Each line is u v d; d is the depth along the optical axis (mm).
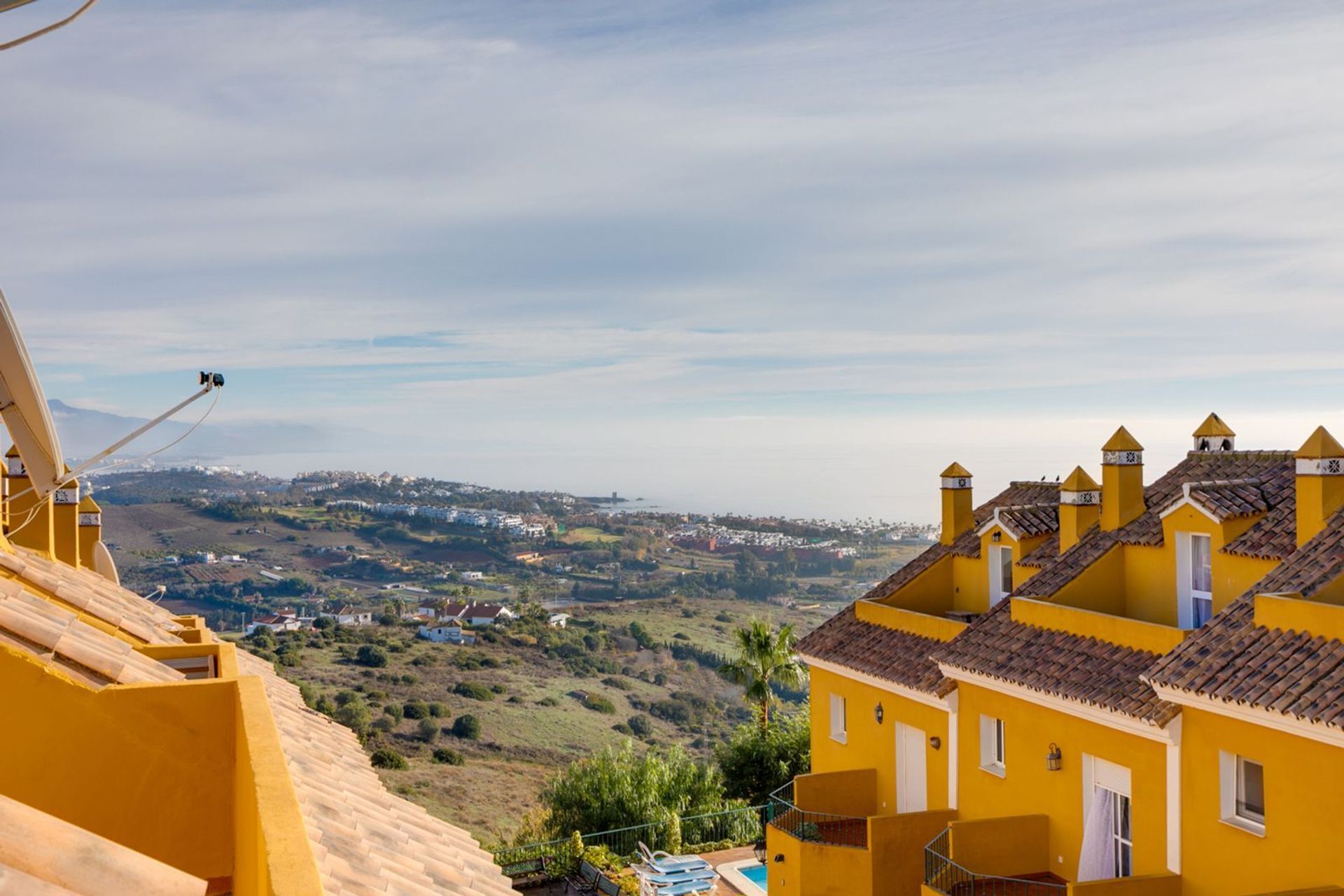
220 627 98938
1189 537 20188
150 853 6555
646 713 83875
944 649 22031
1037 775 19438
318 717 12914
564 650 99688
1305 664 14430
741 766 38906
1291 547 17703
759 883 29797
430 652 95562
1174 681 15516
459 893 7176
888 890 21328
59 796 6473
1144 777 16891
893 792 24625
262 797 4586
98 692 6555
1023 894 18531
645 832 34531
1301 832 13969
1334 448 17219
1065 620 20312
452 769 65125
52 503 17719
